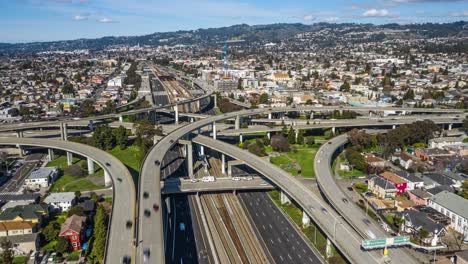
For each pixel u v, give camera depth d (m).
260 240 178.50
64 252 162.88
